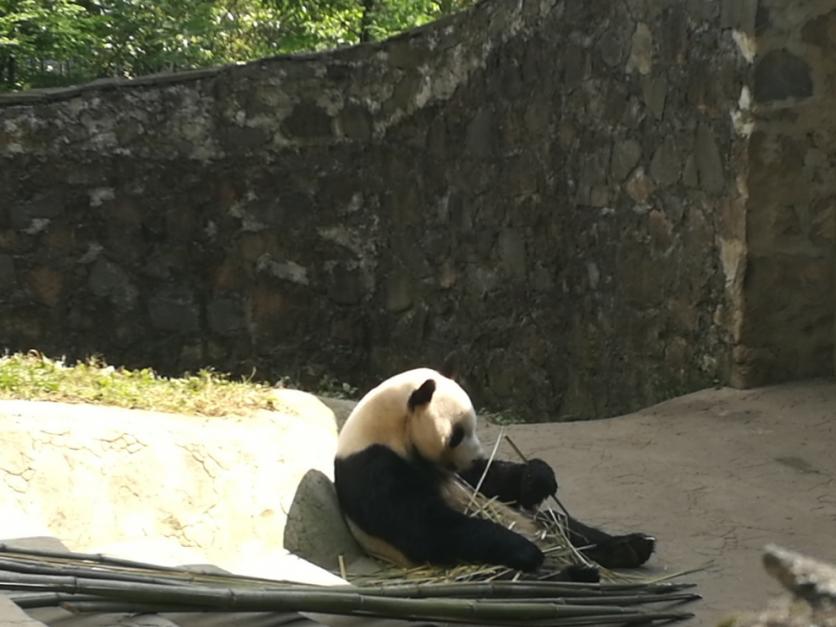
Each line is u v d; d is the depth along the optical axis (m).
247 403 11.38
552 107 18.19
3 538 8.15
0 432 9.00
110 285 22.34
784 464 12.05
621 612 8.38
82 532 9.05
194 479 9.65
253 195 22.17
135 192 22.20
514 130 19.02
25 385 10.52
